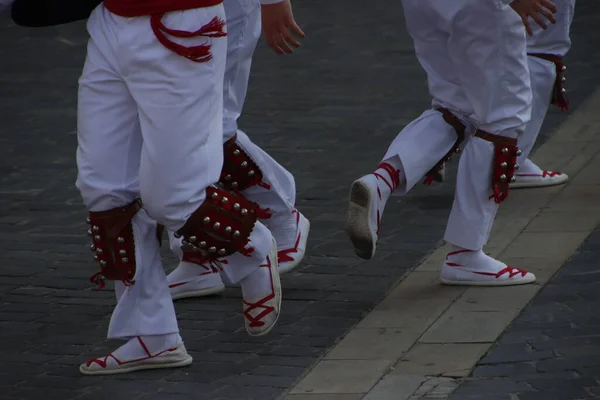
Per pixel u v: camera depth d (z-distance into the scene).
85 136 9.90
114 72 9.72
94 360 10.63
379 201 11.90
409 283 12.55
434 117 12.14
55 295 12.74
